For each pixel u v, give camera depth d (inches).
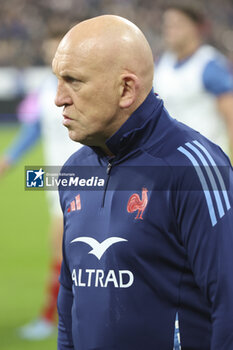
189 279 277.6
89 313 290.5
